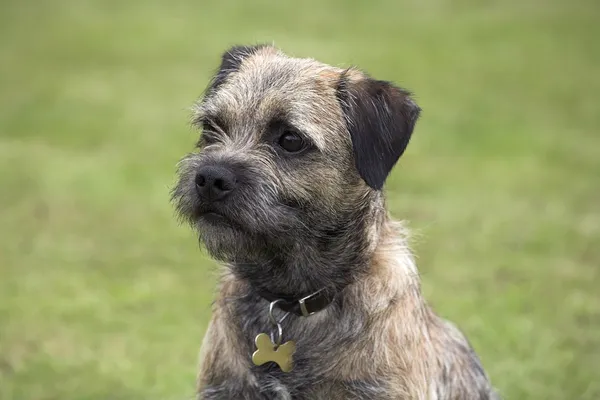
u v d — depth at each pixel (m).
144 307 12.59
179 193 7.16
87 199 17.72
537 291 13.30
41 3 41.53
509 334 11.62
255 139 7.20
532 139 23.62
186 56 32.59
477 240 15.64
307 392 7.05
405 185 19.11
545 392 10.16
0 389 10.06
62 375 10.45
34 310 12.31
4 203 17.33
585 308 12.60
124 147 21.81
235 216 6.93
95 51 33.12
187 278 13.75
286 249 7.11
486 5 43.34
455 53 34.09
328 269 7.15
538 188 19.27
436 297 12.94
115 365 10.73
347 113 7.29
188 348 11.26
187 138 22.61
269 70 7.48
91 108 25.52
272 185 7.00
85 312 12.32
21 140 22.28
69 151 21.38
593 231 16.34
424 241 13.32
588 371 10.70
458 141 23.27
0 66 30.44
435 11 42.06
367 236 7.22
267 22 38.72
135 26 37.44
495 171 20.59
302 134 7.07
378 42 35.41
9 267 14.02
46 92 27.11
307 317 7.20
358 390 6.96
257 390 7.09
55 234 15.67
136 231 15.95
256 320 7.28
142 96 27.05
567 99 28.17
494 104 27.30
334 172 7.14
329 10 41.81
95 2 42.28
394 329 7.07
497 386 10.27
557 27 38.81
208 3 42.91
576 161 21.67
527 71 31.69
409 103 7.56
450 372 7.75
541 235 16.00
